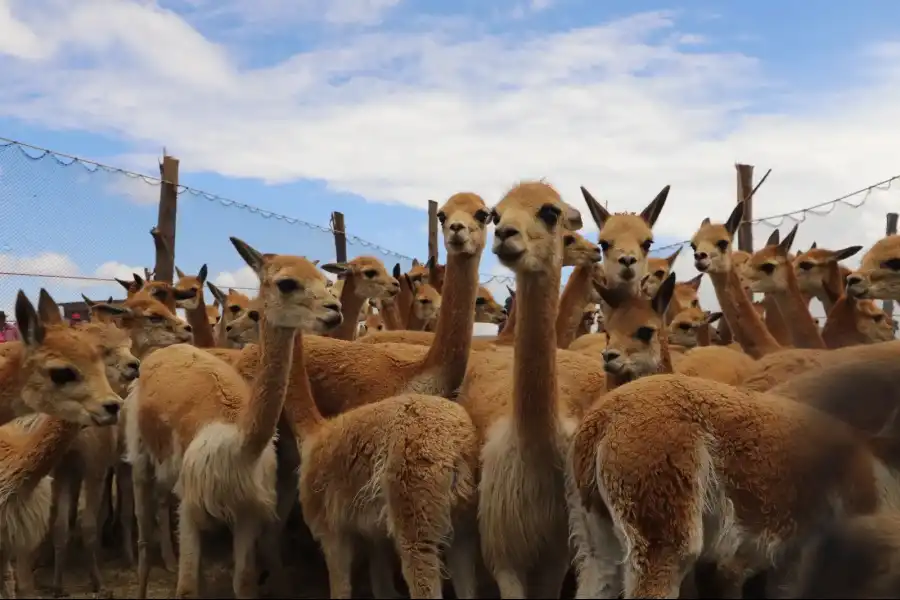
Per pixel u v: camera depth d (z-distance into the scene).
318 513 2.78
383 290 4.57
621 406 2.38
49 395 2.89
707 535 2.31
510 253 2.54
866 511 2.36
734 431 2.31
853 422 2.46
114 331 3.27
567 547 2.62
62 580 3.20
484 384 3.07
